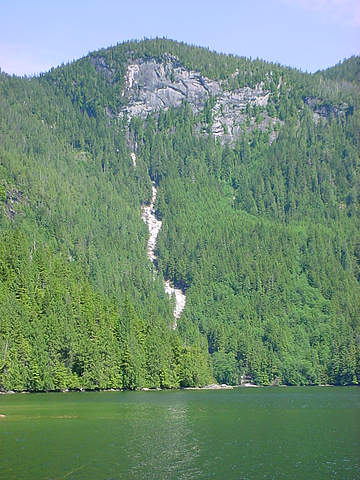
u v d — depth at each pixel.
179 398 167.25
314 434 99.88
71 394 167.62
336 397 180.38
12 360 166.62
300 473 73.94
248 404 151.12
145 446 87.75
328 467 76.88
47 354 172.75
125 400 153.62
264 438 95.75
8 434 95.19
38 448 84.81
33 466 74.94
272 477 72.19
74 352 178.50
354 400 167.38
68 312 186.75
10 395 159.25
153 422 111.25
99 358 185.88
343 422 114.56
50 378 171.25
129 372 194.38
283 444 90.88
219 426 107.81
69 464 76.25
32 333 172.62
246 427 107.00
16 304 178.00
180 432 100.19
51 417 114.81
